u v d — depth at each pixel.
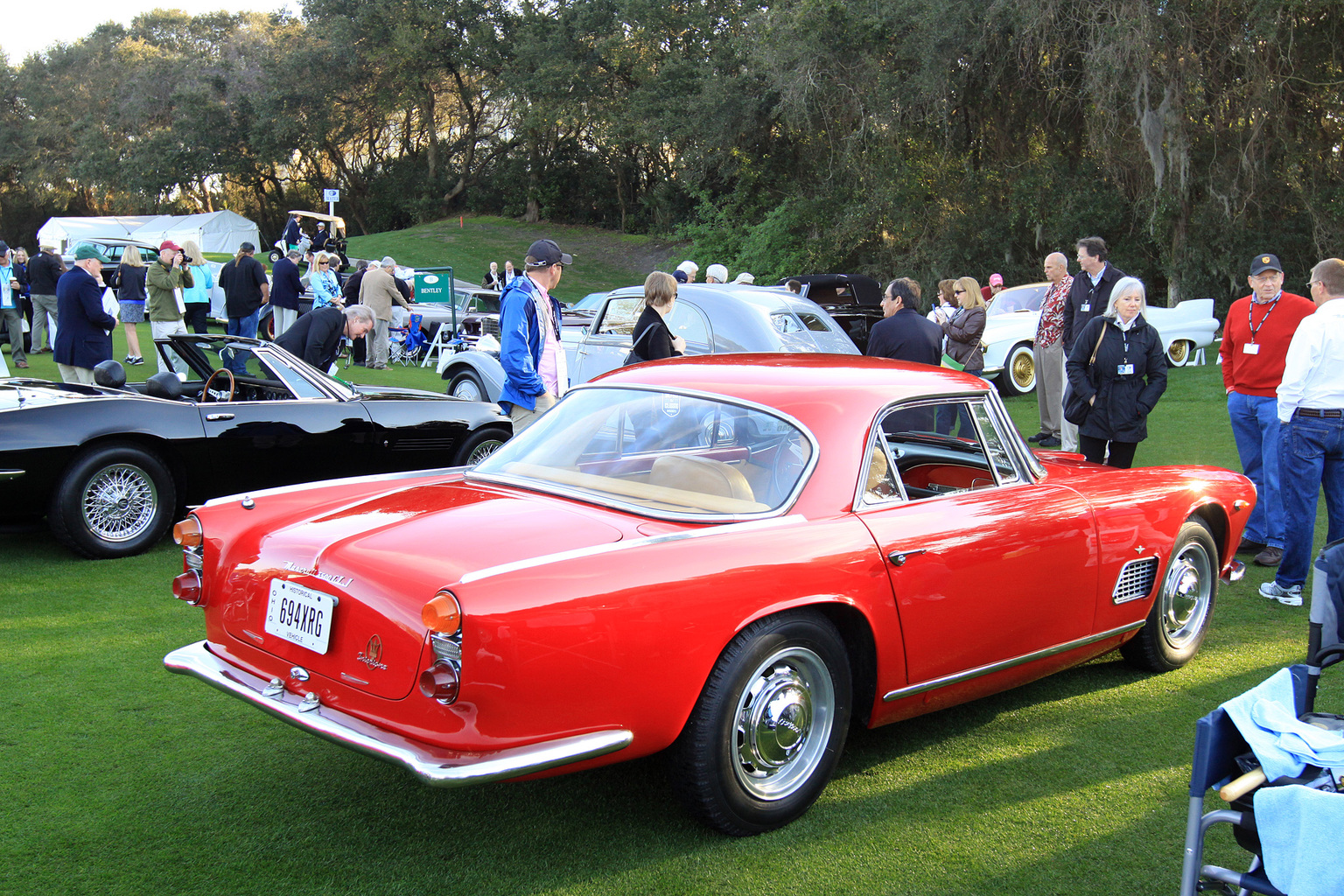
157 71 53.84
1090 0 19.20
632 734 2.58
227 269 12.36
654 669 2.58
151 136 54.62
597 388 3.63
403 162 59.69
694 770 2.74
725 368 3.55
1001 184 23.12
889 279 24.83
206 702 3.82
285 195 64.06
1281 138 18.75
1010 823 3.03
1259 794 1.98
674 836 2.92
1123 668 4.43
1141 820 3.06
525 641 2.41
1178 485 4.26
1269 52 18.38
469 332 18.08
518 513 2.95
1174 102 18.58
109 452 5.54
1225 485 4.48
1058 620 3.66
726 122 30.11
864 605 3.00
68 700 3.79
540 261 5.68
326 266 15.62
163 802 3.05
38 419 5.29
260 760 3.35
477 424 6.98
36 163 59.16
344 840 2.86
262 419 6.03
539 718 2.46
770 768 2.92
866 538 3.04
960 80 22.08
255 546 3.08
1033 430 10.77
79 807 3.00
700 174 32.84
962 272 23.33
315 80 51.38
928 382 3.54
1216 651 4.62
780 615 2.86
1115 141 20.02
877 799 3.18
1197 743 2.18
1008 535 3.42
